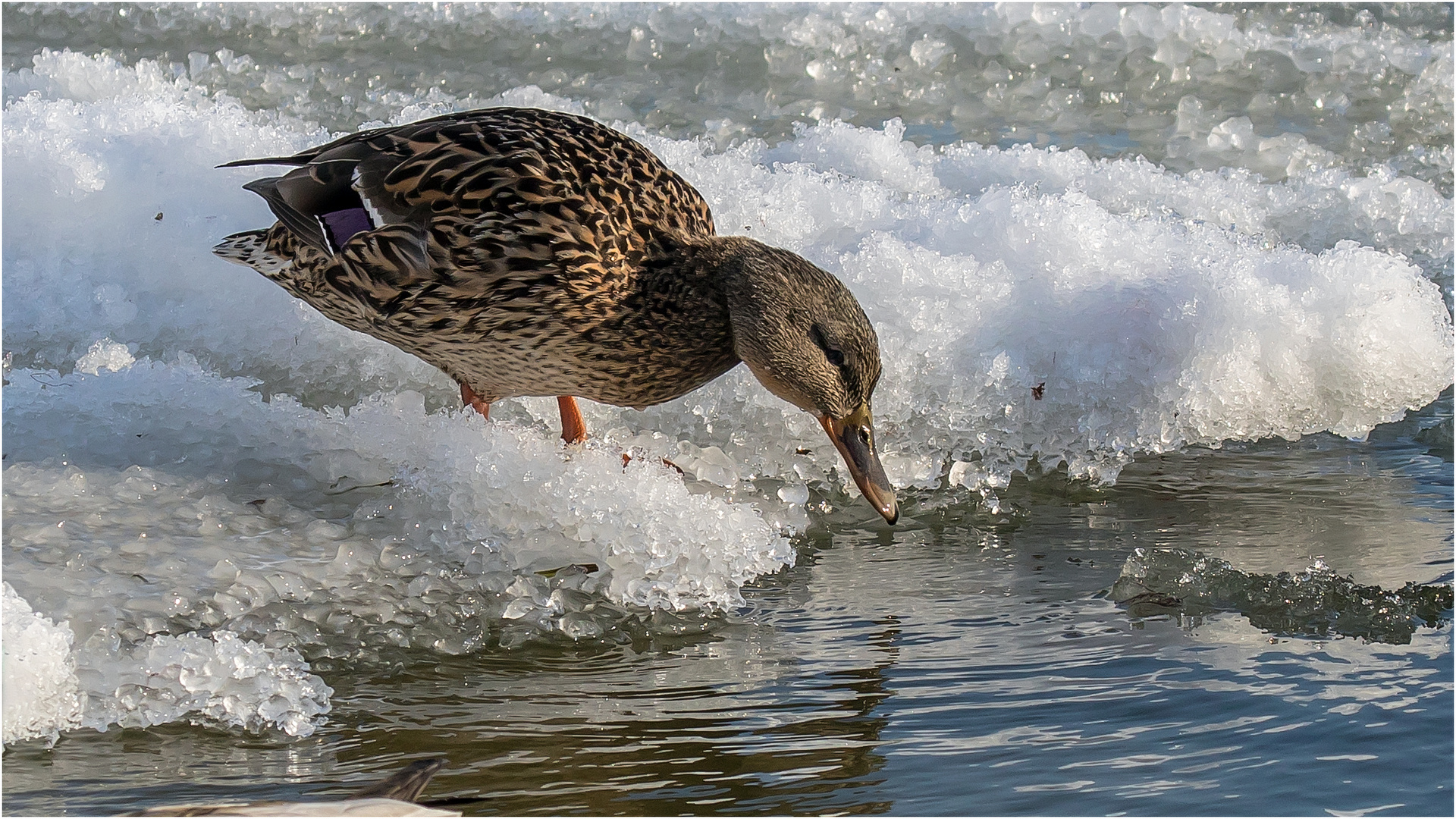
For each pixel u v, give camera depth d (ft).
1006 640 12.02
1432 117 26.71
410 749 10.19
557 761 9.97
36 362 18.37
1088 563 13.89
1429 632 11.93
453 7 30.17
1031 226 19.12
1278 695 10.78
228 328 18.57
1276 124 26.58
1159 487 16.30
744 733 10.37
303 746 10.27
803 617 12.72
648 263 14.61
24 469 14.14
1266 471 16.74
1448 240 21.80
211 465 14.80
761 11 29.81
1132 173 22.99
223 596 12.25
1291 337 17.93
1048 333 17.98
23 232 19.10
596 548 13.58
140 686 10.84
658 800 9.33
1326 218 22.20
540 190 14.28
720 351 14.80
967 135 26.13
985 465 17.01
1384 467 16.79
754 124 26.12
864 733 10.32
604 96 26.99
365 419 15.37
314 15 29.81
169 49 28.58
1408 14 30.73
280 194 15.07
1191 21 29.22
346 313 15.56
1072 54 28.81
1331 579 12.89
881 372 15.89
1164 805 9.12
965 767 9.73
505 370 15.15
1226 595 12.78
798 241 19.61
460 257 14.33
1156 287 18.33
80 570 12.47
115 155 19.81
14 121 20.71
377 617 12.39
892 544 14.69
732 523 13.78
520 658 11.94
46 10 29.60
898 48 28.96
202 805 8.68
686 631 12.45
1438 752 9.75
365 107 26.08
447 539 13.66
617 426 17.37
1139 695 10.84
